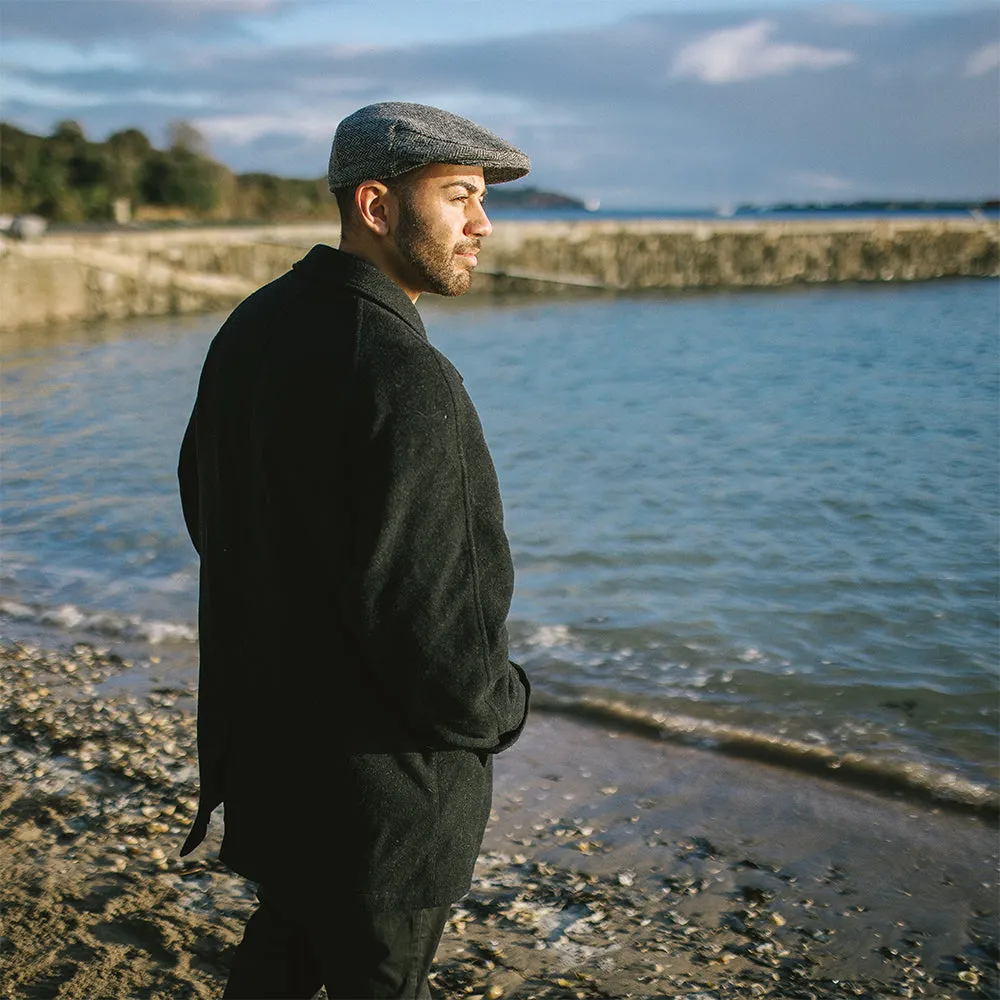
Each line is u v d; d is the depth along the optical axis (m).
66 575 7.70
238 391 1.62
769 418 16.31
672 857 3.84
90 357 23.77
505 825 4.05
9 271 30.97
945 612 7.11
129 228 49.22
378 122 1.58
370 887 1.57
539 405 17.69
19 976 2.81
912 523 9.73
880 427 15.45
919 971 3.19
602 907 3.46
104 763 4.34
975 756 4.87
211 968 2.89
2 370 21.22
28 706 5.01
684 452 13.49
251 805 1.65
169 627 6.41
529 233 45.22
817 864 3.82
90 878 3.37
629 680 5.77
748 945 3.28
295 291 1.61
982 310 36.97
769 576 7.99
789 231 49.31
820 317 35.16
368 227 1.60
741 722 5.20
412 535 1.43
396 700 1.49
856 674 5.92
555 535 9.23
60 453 12.59
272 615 1.58
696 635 6.58
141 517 9.50
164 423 14.87
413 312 1.58
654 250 47.38
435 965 3.07
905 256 50.91
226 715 1.71
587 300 42.88
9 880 3.34
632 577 7.94
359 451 1.45
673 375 21.64
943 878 3.76
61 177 54.97
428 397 1.46
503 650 1.52
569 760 4.70
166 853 3.56
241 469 1.63
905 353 25.25
